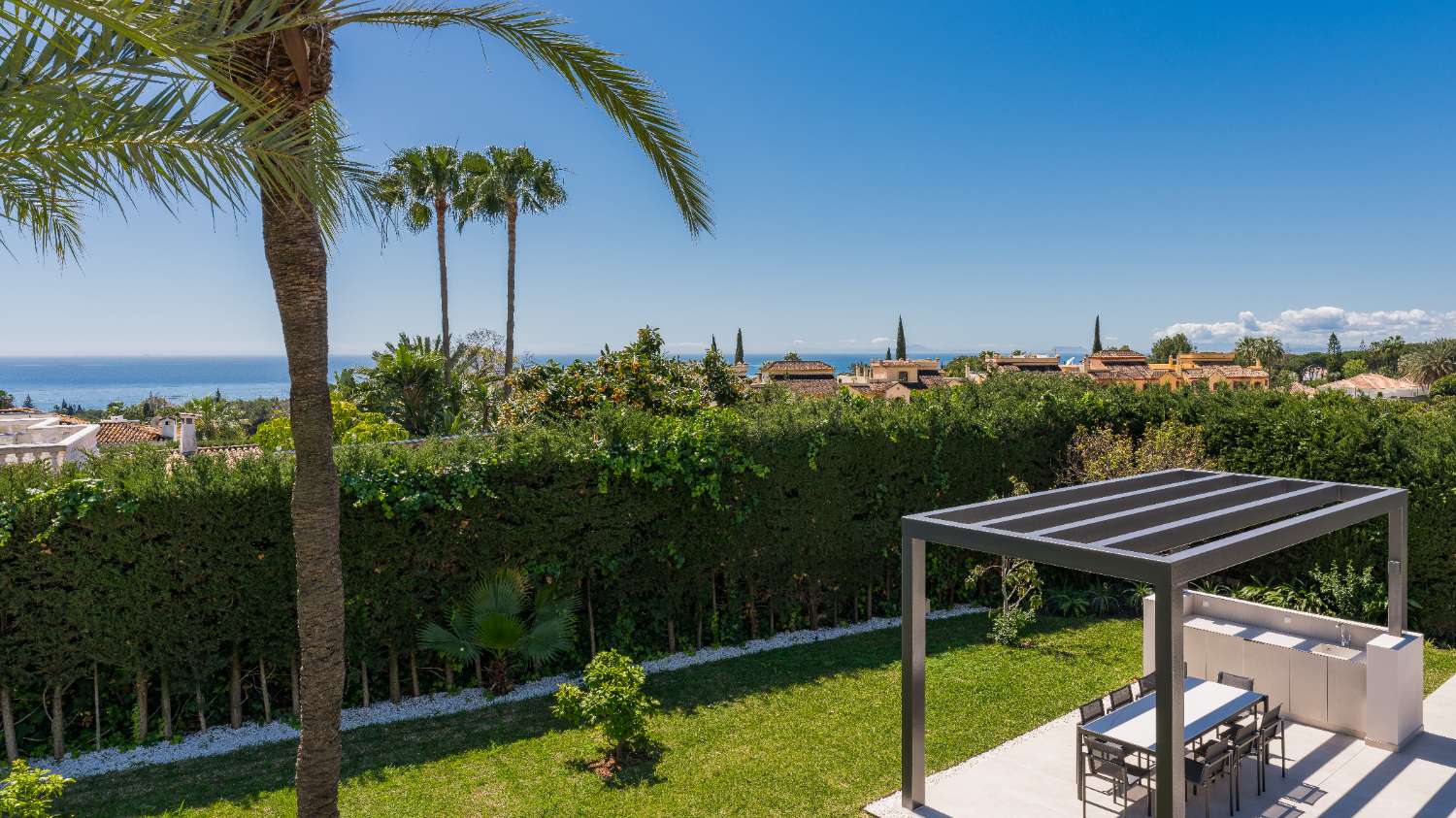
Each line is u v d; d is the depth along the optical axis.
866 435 10.25
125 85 2.52
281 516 7.18
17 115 2.44
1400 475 9.31
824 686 8.05
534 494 8.20
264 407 56.91
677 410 13.70
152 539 6.79
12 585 6.38
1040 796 5.90
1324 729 7.09
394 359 24.62
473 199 27.83
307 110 3.79
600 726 6.36
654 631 9.09
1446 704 7.55
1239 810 5.77
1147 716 5.97
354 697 7.76
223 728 7.20
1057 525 6.05
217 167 2.85
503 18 4.70
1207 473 8.15
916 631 5.69
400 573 7.72
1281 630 7.77
